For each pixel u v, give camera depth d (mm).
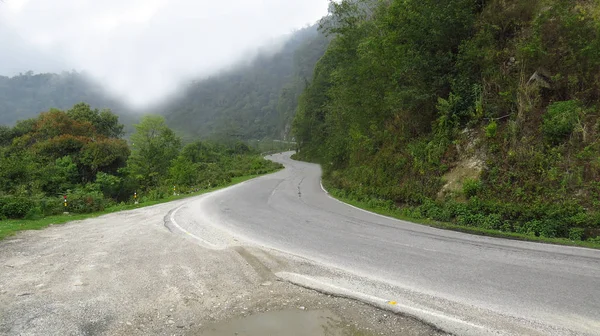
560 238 8469
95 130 43125
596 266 6035
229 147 92000
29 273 5609
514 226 9383
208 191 25203
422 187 13391
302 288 5047
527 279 5391
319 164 55312
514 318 4066
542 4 12922
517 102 11883
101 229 9820
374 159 18688
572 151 9992
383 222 10773
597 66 10977
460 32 14312
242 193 21281
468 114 13492
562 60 11594
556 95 11453
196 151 61156
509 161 11031
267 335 3738
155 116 51094
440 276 5551
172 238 8320
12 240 8234
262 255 6691
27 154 29828
